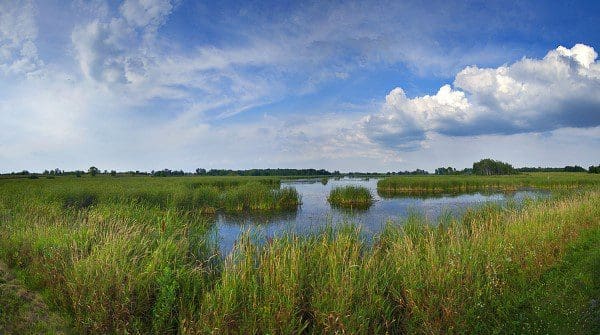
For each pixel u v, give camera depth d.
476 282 6.11
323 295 5.66
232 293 5.59
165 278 6.07
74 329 5.75
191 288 6.43
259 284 6.14
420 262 6.82
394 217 18.84
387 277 6.43
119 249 6.95
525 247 8.06
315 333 5.36
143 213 13.03
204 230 10.66
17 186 28.69
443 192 38.88
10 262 8.55
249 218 20.02
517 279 6.90
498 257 7.25
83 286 6.05
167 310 5.56
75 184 30.88
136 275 6.26
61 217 13.25
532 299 6.24
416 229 10.08
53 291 6.80
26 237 9.37
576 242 9.07
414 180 43.28
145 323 5.86
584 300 6.04
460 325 5.43
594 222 11.48
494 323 5.67
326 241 7.68
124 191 22.00
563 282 6.85
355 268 6.46
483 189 42.62
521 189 42.12
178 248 7.73
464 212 16.30
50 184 32.62
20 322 5.87
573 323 5.45
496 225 10.41
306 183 64.69
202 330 5.06
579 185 43.03
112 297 5.96
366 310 5.52
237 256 7.14
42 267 7.64
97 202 19.66
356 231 9.16
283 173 143.12
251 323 5.20
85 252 7.65
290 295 5.68
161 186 27.41
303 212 22.42
